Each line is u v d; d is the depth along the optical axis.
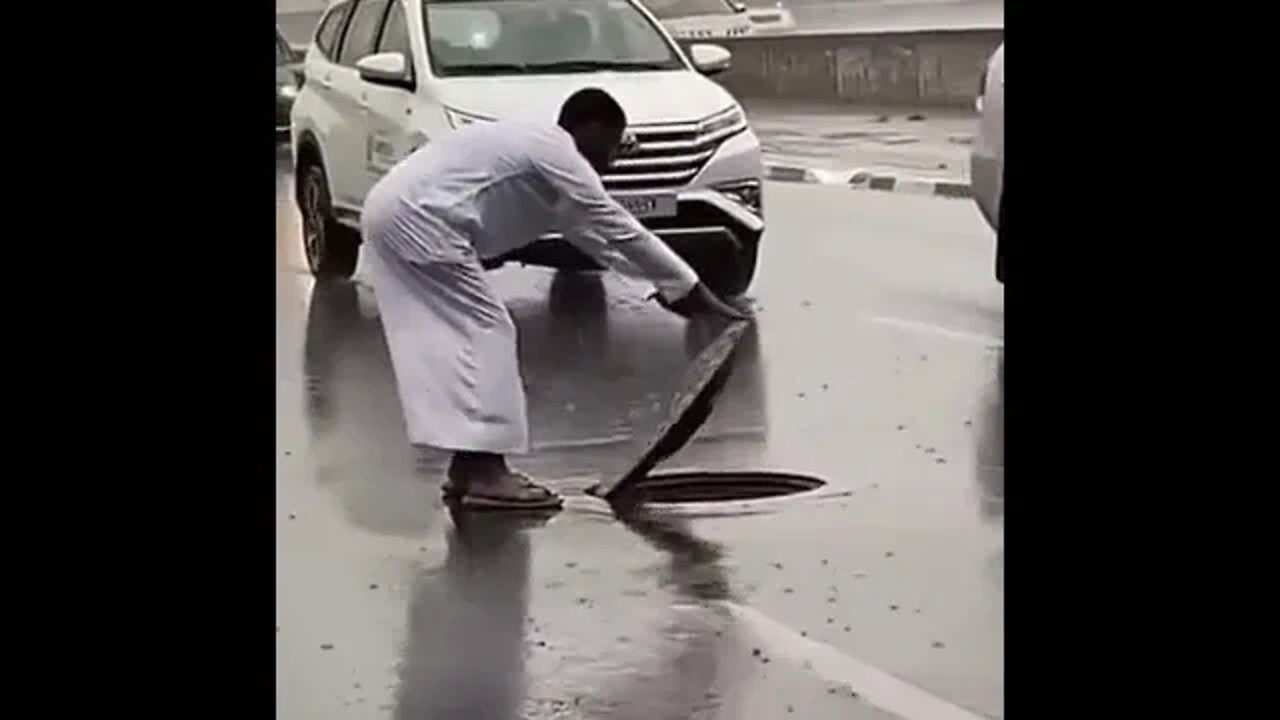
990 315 10.40
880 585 5.73
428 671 5.05
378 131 11.55
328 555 6.14
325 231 12.52
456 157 6.62
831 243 13.48
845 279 11.78
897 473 7.09
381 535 6.39
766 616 5.49
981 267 12.16
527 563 6.07
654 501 6.87
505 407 6.68
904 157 18.42
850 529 6.37
